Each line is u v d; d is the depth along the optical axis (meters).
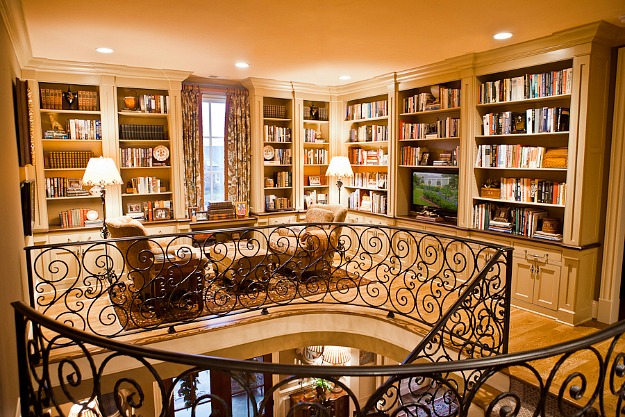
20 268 3.58
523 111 5.06
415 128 6.22
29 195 4.24
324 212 5.94
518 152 4.88
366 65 5.74
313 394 7.08
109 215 5.95
